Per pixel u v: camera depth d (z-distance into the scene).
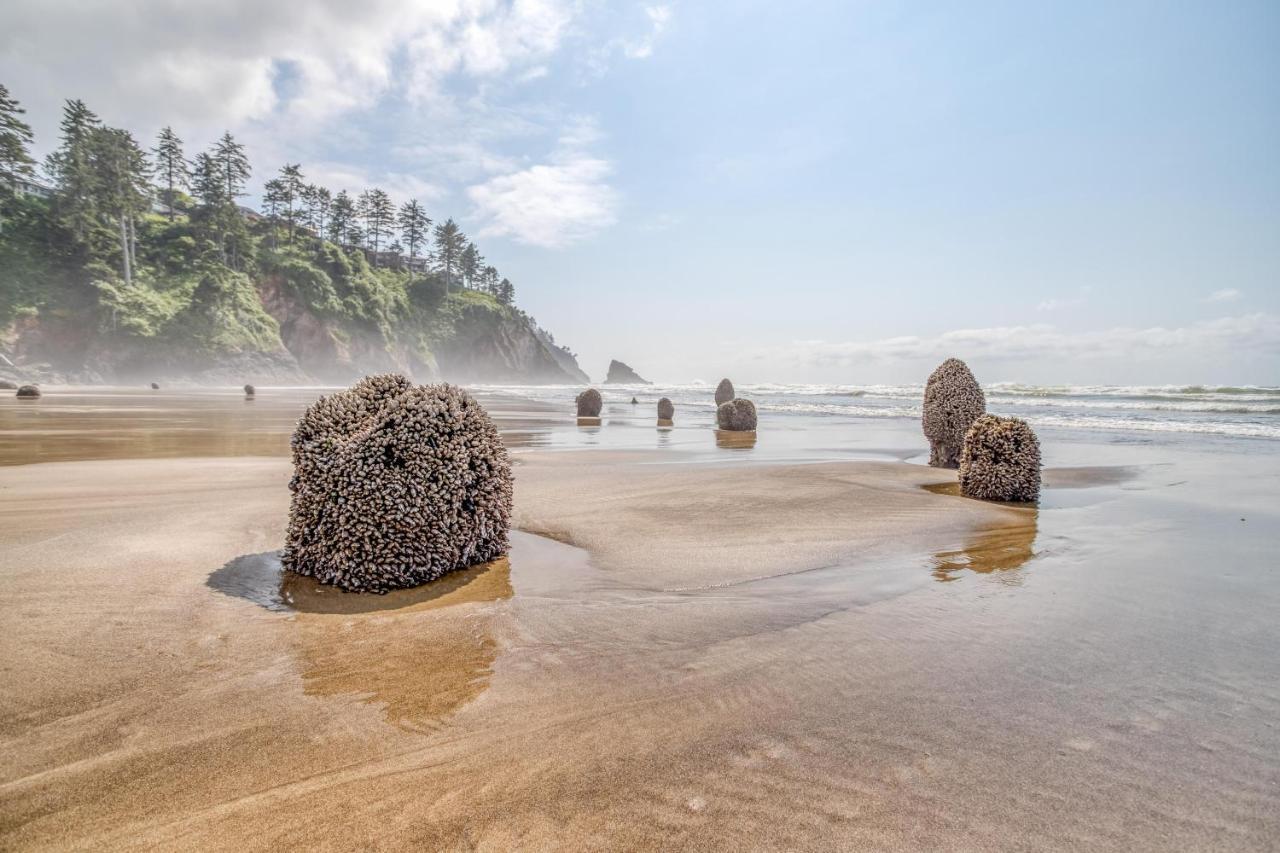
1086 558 5.18
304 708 2.58
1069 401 34.56
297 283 109.06
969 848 1.78
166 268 91.19
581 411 27.33
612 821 1.89
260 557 4.87
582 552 5.33
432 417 4.57
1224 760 2.23
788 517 6.73
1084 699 2.70
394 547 4.21
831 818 1.91
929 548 5.50
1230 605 3.98
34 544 5.09
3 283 74.25
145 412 24.73
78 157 80.12
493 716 2.54
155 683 2.78
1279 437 16.50
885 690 2.79
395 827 1.87
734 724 2.48
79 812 1.92
